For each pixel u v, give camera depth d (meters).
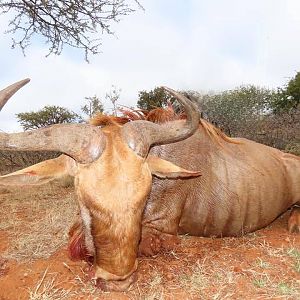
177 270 1.06
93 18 1.99
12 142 0.87
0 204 1.89
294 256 1.13
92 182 0.84
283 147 3.24
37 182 0.93
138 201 0.84
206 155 1.25
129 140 0.89
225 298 0.92
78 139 0.87
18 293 1.00
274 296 0.92
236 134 3.48
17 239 1.33
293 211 1.44
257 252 1.17
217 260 1.12
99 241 0.84
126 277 0.87
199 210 1.22
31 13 1.94
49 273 1.07
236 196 1.26
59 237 1.33
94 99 3.35
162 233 1.17
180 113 1.23
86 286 0.98
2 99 0.83
